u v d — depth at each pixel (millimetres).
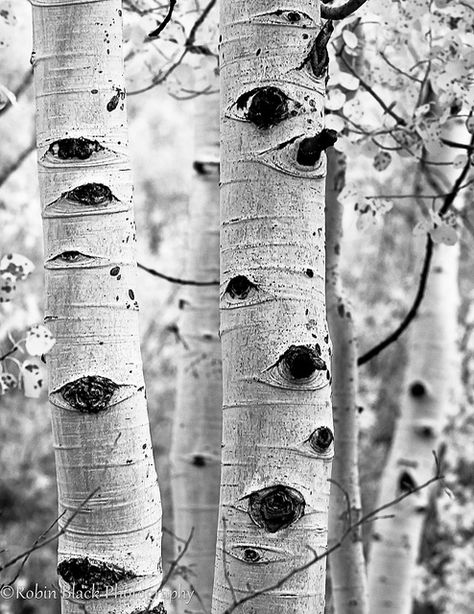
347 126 4527
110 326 3539
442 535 11305
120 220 3578
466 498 10781
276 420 3518
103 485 3502
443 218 4602
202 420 5277
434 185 5074
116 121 3605
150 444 3574
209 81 4848
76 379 3506
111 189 3572
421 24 4477
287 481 3508
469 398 9102
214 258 5387
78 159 3562
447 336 5906
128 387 3537
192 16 4730
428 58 4465
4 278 4121
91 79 3586
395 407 11867
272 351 3521
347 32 4367
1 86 4172
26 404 12812
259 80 3568
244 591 3508
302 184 3561
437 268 5953
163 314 12430
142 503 3533
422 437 5816
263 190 3555
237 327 3551
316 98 3590
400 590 5703
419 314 5953
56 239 3555
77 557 3494
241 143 3576
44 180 3578
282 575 3500
